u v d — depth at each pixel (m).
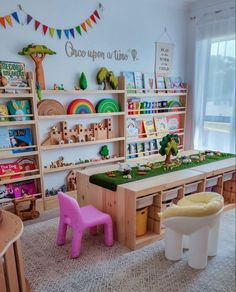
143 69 3.66
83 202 2.55
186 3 3.82
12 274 1.39
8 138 2.66
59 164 3.04
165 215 1.88
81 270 1.85
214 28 3.60
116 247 2.13
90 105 3.17
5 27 2.55
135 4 3.40
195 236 1.83
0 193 2.67
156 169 2.54
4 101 2.62
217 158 2.97
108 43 3.26
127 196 2.04
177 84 4.03
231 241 2.22
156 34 3.69
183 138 4.18
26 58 2.70
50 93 2.79
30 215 2.64
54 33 2.84
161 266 1.89
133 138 3.60
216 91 3.68
